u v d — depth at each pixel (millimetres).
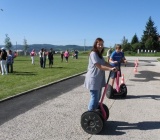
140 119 5688
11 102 7277
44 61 19031
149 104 7047
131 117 5824
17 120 5613
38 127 5176
